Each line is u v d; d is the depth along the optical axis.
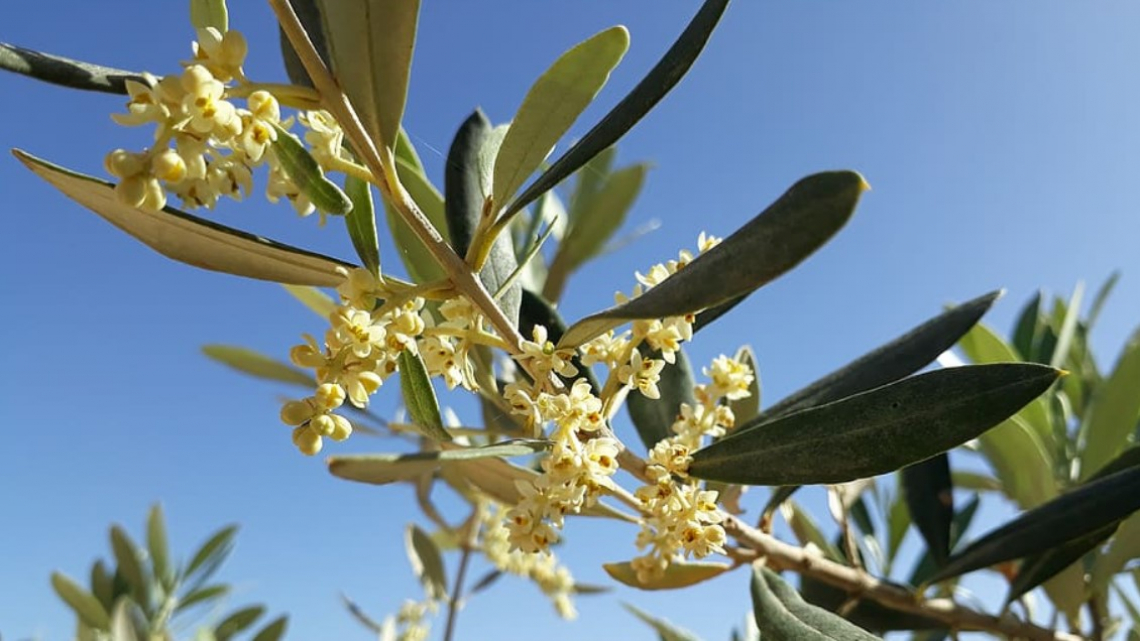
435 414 0.13
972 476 0.29
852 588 0.18
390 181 0.13
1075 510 0.16
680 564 0.17
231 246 0.13
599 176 0.32
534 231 0.26
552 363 0.13
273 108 0.11
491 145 0.17
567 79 0.13
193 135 0.11
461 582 0.34
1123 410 0.21
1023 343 0.27
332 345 0.12
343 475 0.16
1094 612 0.20
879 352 0.17
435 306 0.18
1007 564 0.23
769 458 0.13
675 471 0.14
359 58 0.12
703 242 0.14
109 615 0.41
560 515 0.13
